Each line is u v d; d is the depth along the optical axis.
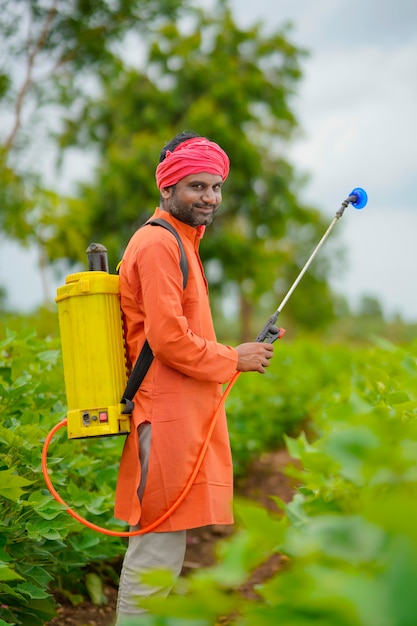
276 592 1.56
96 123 40.97
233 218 41.47
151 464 4.05
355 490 3.36
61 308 4.11
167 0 26.58
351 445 1.72
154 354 4.00
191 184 4.15
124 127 40.22
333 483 3.81
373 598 1.34
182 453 4.04
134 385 4.07
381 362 6.73
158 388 4.05
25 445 4.53
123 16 26.33
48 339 6.68
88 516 5.25
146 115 39.69
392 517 1.34
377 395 4.93
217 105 40.00
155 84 41.09
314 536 1.61
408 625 1.29
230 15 42.59
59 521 4.44
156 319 3.94
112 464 6.23
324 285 56.41
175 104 39.94
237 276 39.06
